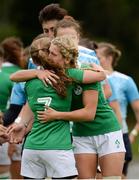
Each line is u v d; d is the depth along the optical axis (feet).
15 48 82.64
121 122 75.41
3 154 72.74
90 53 64.54
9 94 80.43
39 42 59.00
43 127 57.88
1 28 277.85
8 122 69.87
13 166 77.97
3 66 82.33
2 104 80.18
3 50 83.25
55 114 57.52
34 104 58.29
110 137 60.39
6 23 288.51
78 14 292.40
